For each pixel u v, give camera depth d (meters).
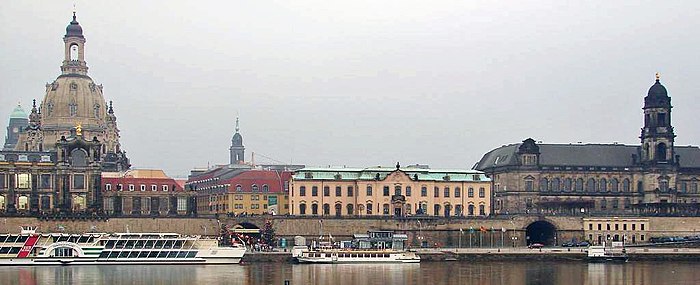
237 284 195.00
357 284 197.50
